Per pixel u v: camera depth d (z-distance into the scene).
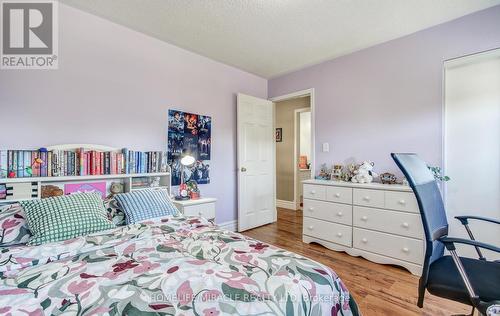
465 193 2.24
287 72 3.69
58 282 0.96
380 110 2.73
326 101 3.22
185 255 1.22
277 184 5.27
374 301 1.77
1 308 0.80
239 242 1.38
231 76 3.47
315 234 2.89
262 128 3.79
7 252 1.17
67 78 2.09
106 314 0.76
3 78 1.84
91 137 2.21
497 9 2.05
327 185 2.76
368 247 2.44
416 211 2.14
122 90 2.41
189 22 2.32
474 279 1.18
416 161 1.52
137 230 1.54
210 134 3.23
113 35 2.34
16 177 1.76
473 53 2.16
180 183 2.88
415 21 2.29
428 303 1.74
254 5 2.05
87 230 1.50
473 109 2.20
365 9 2.10
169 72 2.78
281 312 0.82
